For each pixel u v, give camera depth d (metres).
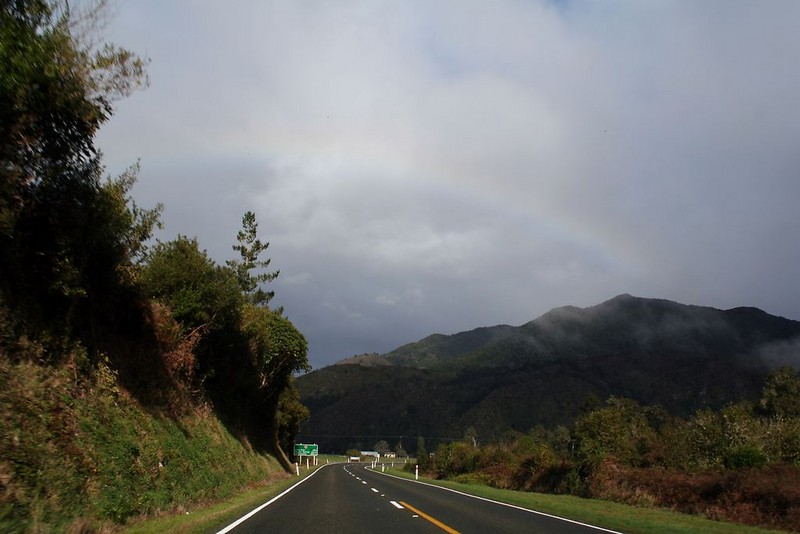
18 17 11.34
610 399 75.56
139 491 14.30
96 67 12.88
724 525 16.48
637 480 26.09
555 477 34.97
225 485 23.64
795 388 56.31
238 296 28.22
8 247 12.73
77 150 13.84
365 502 20.59
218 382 33.44
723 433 29.12
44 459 10.80
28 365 12.41
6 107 11.19
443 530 12.91
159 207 21.05
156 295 25.22
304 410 76.88
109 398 15.64
